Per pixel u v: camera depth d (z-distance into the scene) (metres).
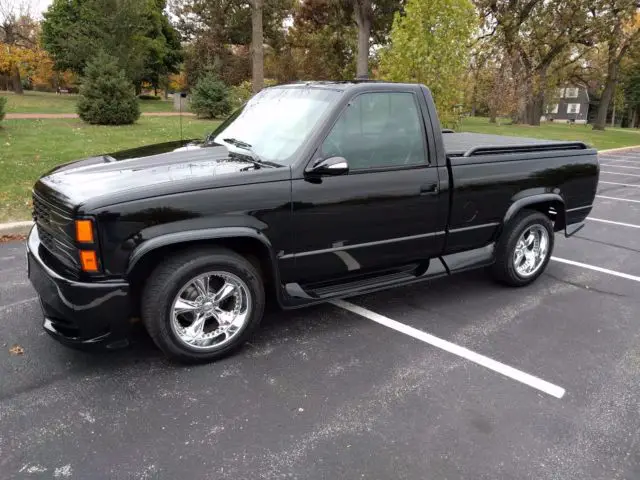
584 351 3.91
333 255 3.90
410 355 3.76
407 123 4.11
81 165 3.82
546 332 4.21
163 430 2.85
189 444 2.75
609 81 36.81
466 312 4.55
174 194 3.19
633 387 3.44
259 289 3.61
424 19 12.84
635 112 84.00
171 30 47.72
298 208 3.61
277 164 3.64
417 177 4.14
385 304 4.68
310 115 3.86
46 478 2.48
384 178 3.97
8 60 34.88
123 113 17.28
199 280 3.38
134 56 33.28
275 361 3.62
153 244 3.12
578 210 5.47
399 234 4.18
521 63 31.83
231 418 2.97
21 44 37.44
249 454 2.69
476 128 28.88
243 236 3.40
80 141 12.95
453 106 13.50
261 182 3.46
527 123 36.94
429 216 4.29
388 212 4.04
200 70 44.44
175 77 57.94
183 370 3.46
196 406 3.07
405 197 4.10
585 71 50.41
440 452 2.75
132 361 3.55
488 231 4.78
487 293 5.03
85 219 2.99
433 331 4.16
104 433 2.81
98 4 31.72
